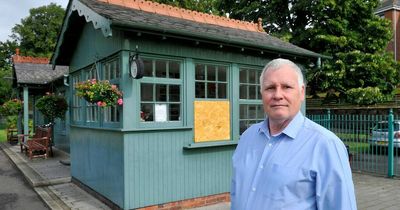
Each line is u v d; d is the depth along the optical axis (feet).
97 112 22.25
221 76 21.71
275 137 6.72
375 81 46.98
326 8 45.83
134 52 18.04
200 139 20.48
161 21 19.89
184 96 19.88
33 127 61.57
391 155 30.30
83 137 24.85
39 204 22.12
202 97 20.79
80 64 25.34
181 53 19.67
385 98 49.08
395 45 100.78
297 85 6.72
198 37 19.29
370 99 44.39
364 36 47.78
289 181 6.13
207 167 20.92
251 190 6.68
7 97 113.19
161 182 18.97
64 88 44.47
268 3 52.31
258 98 23.80
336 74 44.24
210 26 24.53
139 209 18.22
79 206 20.63
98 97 17.16
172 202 19.43
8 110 56.70
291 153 6.34
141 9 23.06
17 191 25.57
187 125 19.92
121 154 17.98
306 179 6.05
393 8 100.58
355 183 27.91
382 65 45.85
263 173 6.56
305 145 6.27
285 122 6.79
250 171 6.92
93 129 22.47
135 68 17.13
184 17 24.93
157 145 18.81
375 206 21.06
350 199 5.79
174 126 19.49
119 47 18.12
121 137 17.94
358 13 47.91
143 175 18.33
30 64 56.95
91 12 18.74
